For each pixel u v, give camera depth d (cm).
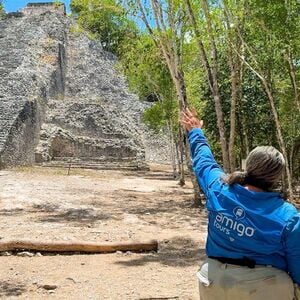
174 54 1588
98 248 992
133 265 903
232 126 1511
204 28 1571
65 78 5041
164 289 752
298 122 2130
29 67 4097
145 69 2631
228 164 1502
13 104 3225
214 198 360
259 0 1416
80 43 5538
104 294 723
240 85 1728
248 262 341
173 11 1617
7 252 969
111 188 2305
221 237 351
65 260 932
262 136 2194
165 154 4638
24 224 1274
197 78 2356
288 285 340
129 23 2216
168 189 2420
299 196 2305
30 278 802
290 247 335
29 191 1966
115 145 3984
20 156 3145
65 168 3312
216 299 350
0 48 4503
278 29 1442
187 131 424
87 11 1972
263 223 338
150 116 3186
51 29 5088
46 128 3747
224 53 1891
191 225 1364
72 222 1335
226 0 1455
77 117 4078
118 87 5138
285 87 2017
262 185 352
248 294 336
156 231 1251
